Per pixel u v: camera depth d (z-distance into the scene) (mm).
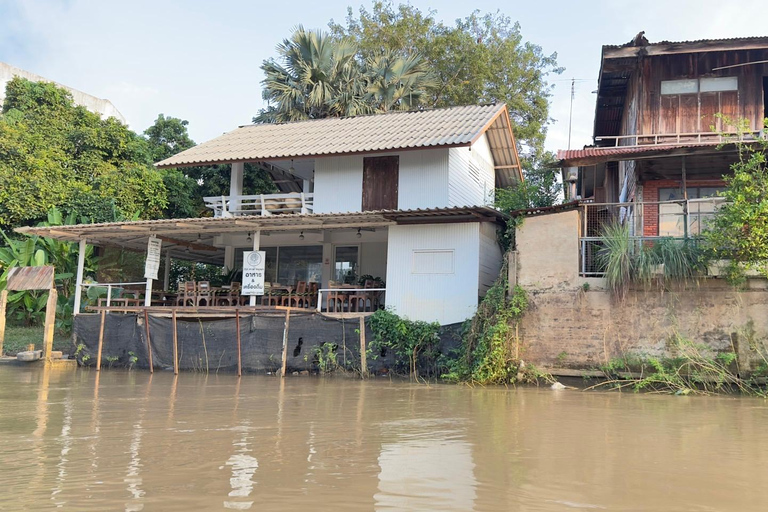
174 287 28578
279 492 4934
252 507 4523
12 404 10359
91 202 26312
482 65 32188
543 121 34062
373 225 18156
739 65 17984
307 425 8234
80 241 20609
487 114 21266
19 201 25219
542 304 14391
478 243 17391
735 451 6750
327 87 28641
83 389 12750
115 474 5496
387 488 5086
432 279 17609
